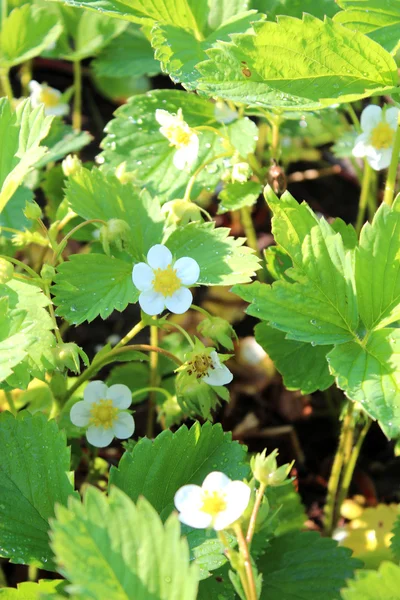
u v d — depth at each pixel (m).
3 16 0.63
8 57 0.60
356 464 0.57
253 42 0.44
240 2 0.54
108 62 0.65
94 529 0.36
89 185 0.48
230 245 0.46
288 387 0.50
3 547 0.42
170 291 0.45
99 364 0.48
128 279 0.47
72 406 0.48
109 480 0.43
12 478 0.43
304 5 0.55
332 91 0.45
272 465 0.39
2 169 0.47
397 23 0.47
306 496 0.57
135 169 0.54
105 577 0.36
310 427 0.60
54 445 0.43
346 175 0.71
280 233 0.43
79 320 0.45
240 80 0.44
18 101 0.64
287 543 0.48
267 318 0.42
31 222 0.55
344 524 0.55
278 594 0.46
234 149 0.52
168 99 0.55
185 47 0.50
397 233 0.43
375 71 0.45
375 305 0.43
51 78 0.78
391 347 0.42
